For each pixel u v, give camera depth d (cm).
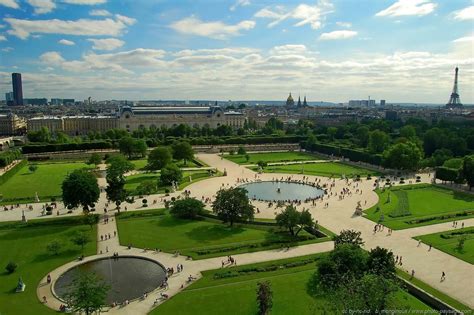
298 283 15112
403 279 15225
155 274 16462
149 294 14550
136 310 13488
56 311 13475
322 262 15175
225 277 15788
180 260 17575
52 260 17725
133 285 15488
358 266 14650
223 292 14575
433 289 14775
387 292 11575
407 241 19788
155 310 13462
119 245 19450
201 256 17925
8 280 15800
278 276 15775
